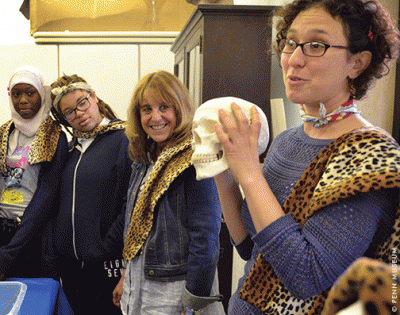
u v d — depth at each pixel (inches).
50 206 74.7
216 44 76.3
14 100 78.2
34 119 78.7
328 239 23.2
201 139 30.5
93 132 75.7
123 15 132.0
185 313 50.6
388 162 22.2
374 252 24.4
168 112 54.8
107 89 137.0
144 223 53.5
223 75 76.9
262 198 26.0
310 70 26.2
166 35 132.8
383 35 26.5
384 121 73.2
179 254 51.5
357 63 26.7
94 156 73.9
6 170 78.7
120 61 136.2
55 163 75.8
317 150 27.9
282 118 77.1
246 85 77.4
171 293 51.3
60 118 79.1
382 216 22.9
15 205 77.2
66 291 75.0
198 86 81.0
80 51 135.9
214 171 29.9
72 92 74.3
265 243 25.2
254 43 76.9
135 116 58.1
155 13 132.0
